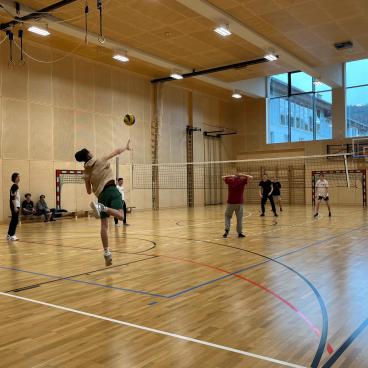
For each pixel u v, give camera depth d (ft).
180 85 65.62
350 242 24.64
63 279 15.71
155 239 27.22
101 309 11.84
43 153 46.21
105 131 53.52
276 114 73.87
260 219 40.86
